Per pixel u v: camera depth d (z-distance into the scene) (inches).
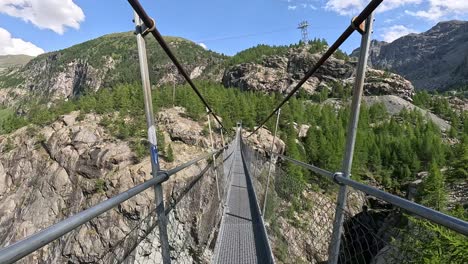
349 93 3713.1
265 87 4165.8
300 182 122.9
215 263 151.4
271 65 4471.0
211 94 2351.1
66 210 1697.8
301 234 108.2
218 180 213.5
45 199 1774.1
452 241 168.9
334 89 3863.2
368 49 67.4
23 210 1804.9
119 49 7805.1
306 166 96.6
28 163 2003.0
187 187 111.9
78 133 1904.5
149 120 74.8
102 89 2721.5
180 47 7421.3
